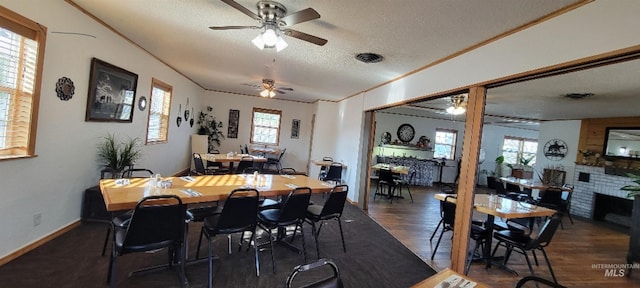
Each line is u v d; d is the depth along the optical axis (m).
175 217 2.16
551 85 3.80
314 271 2.87
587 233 5.20
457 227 2.94
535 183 6.39
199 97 8.22
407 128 9.59
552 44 2.11
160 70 5.21
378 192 7.48
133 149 4.29
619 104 4.82
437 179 9.77
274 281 2.60
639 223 3.49
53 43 2.69
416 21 2.49
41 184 2.72
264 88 5.87
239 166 5.70
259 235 3.69
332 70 4.57
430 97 3.70
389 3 2.22
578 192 6.70
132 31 3.60
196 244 3.28
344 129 7.18
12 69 2.42
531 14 2.17
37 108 2.56
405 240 3.98
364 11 2.40
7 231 2.40
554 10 2.08
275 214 3.05
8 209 2.38
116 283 2.36
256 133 9.19
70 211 3.19
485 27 2.46
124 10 2.94
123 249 2.01
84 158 3.34
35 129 2.57
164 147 5.82
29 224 2.62
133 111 4.32
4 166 2.31
